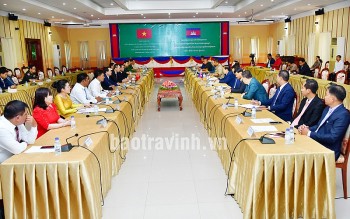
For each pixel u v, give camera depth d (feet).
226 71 28.76
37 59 42.39
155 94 33.37
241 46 55.88
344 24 33.78
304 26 43.24
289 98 13.61
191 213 8.98
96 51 54.70
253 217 7.72
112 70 26.50
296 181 7.58
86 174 7.45
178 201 9.71
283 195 7.76
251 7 38.24
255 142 8.39
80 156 7.72
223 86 21.61
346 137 9.25
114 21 51.57
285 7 37.06
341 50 34.14
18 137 8.72
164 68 52.90
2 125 7.99
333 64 35.94
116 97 17.34
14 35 35.45
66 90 13.98
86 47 54.60
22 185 7.38
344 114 9.09
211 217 8.75
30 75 31.19
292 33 47.21
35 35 41.52
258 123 10.56
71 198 7.56
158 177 11.55
